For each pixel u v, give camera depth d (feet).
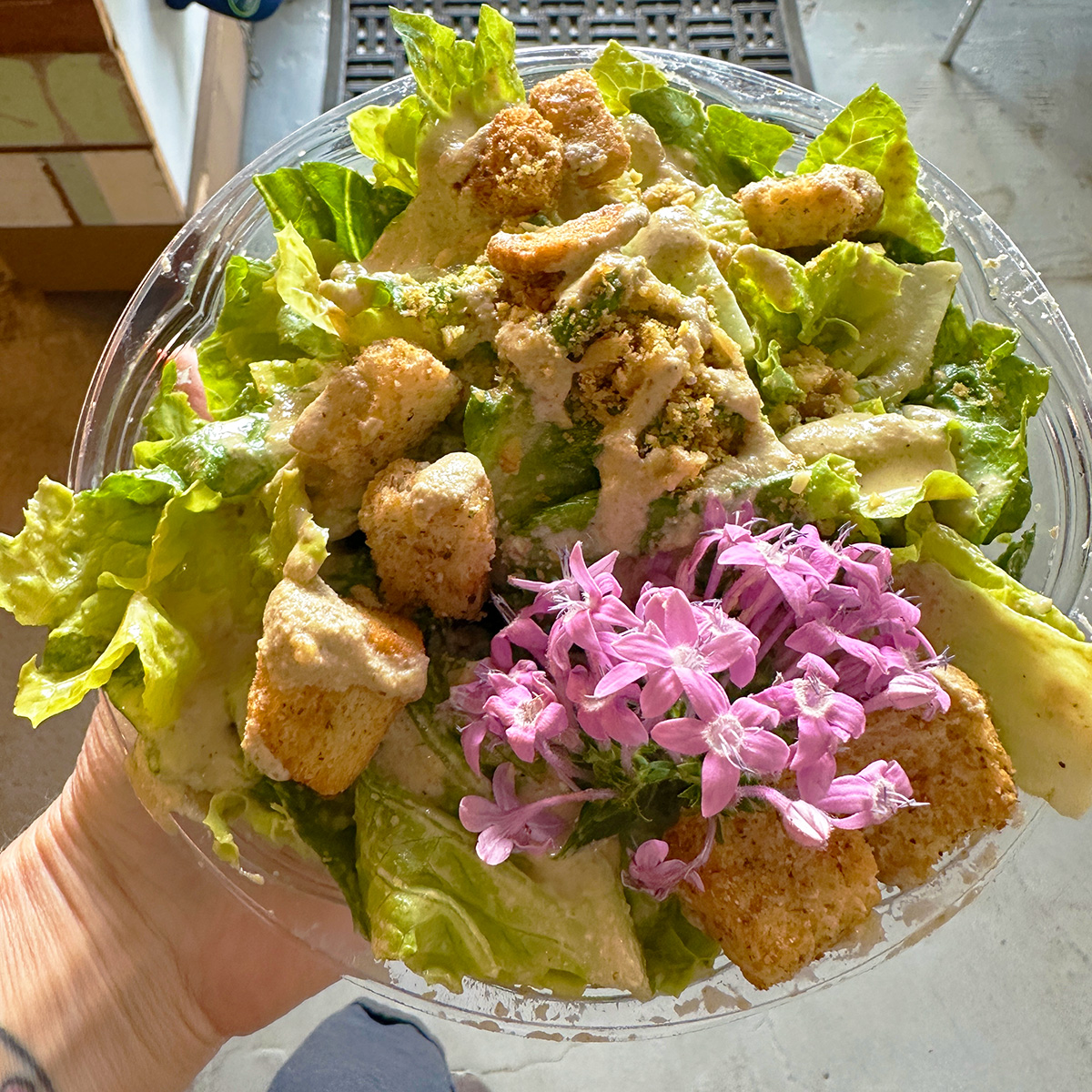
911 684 0.58
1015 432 0.69
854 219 0.70
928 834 0.62
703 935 0.63
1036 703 0.62
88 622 0.62
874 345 0.70
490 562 0.63
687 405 0.61
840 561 0.58
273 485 0.62
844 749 0.60
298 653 0.57
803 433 0.65
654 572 0.62
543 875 0.60
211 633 0.63
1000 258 0.76
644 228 0.65
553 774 0.61
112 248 1.12
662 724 0.53
